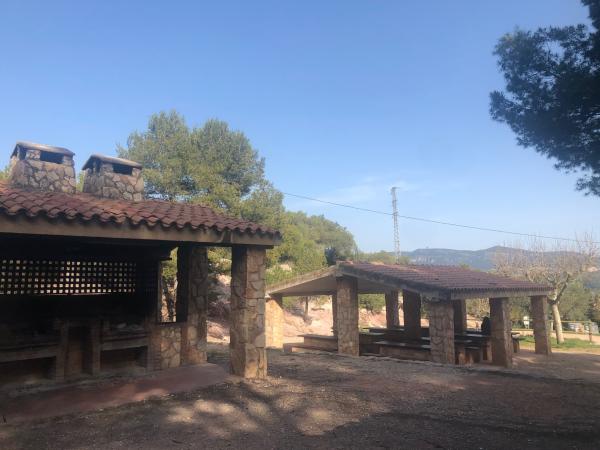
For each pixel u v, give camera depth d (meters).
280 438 5.37
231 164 21.95
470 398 7.39
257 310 8.64
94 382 7.86
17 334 7.45
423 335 20.75
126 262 9.14
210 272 19.12
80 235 6.08
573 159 7.48
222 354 12.49
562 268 24.55
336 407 6.73
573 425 5.94
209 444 5.14
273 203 24.08
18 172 8.54
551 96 7.10
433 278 15.12
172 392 7.32
